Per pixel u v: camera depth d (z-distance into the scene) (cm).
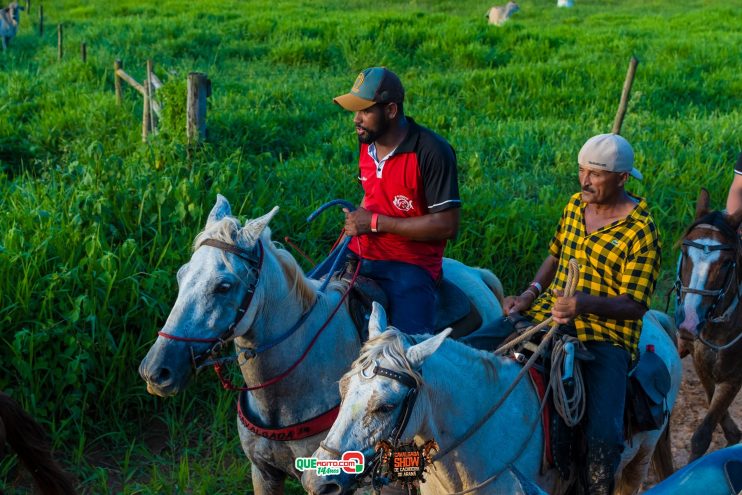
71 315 522
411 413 288
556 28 2059
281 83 1466
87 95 1289
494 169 958
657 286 809
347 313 403
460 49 1742
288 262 378
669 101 1441
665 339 431
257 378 381
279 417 390
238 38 1931
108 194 638
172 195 650
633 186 916
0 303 528
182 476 487
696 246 477
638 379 376
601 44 1794
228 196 679
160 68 1504
